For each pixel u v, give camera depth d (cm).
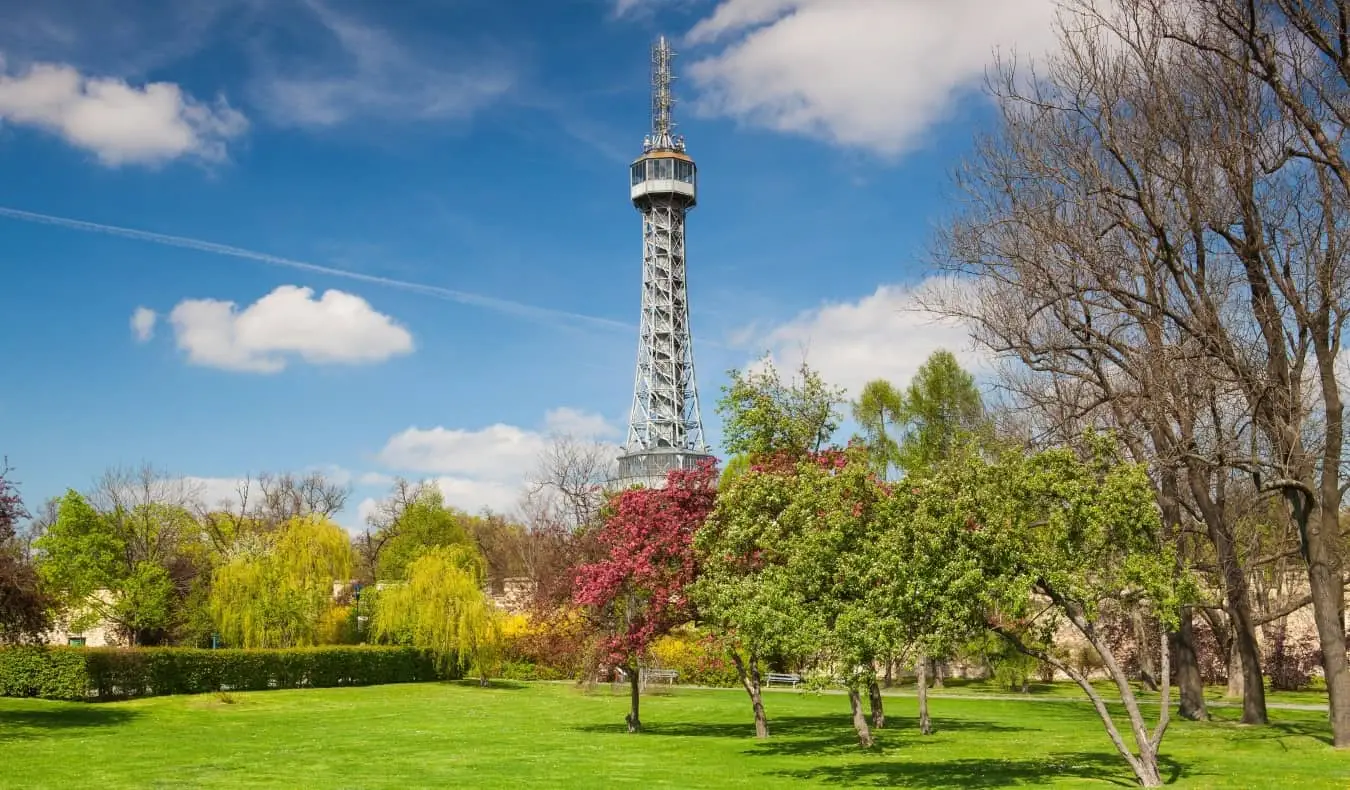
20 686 4328
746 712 4156
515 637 6044
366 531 9719
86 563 5972
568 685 5862
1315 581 2569
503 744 2952
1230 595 3167
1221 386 2741
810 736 3097
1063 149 2861
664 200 15150
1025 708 4197
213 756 2678
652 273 15025
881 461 5506
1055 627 1973
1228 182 2617
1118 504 1808
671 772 2272
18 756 2633
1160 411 2614
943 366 5575
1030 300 2859
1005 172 2931
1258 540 3538
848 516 2077
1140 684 5753
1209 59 2608
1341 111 2445
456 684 5878
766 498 2594
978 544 1805
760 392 3341
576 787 2039
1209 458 2686
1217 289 2856
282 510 8781
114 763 2519
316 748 2872
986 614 1927
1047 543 1845
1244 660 3162
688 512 3089
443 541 8562
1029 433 3381
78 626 5925
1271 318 2598
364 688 5459
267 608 5575
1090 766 2242
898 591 1834
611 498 3359
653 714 4112
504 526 10281
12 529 3406
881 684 5559
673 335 14750
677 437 14275
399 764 2480
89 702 4284
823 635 1984
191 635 6425
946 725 3416
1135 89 2722
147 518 6950
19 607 3338
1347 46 2405
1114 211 2759
